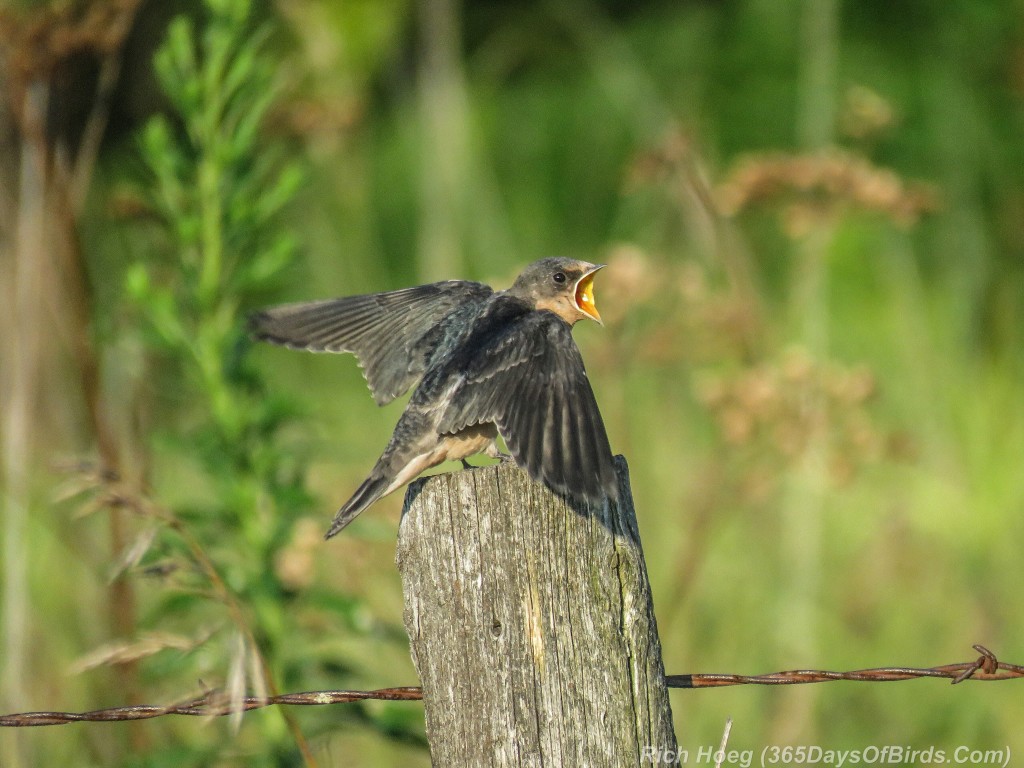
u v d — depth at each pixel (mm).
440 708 5910
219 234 8992
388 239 23891
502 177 24609
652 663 5926
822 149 12961
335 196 15336
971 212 18188
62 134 10477
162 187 9227
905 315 17203
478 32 26094
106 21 10320
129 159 10125
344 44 19578
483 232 16891
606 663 5820
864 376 11227
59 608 10594
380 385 7703
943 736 10852
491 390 6602
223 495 8758
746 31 24234
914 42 22656
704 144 19469
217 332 8875
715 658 11391
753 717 10836
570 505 5832
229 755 8242
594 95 25078
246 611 8484
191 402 9789
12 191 11305
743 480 11477
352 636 8781
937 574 12305
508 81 26484
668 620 11109
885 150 21453
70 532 10961
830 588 12336
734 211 12469
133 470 10352
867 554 12492
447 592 5855
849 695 11242
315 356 16734
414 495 5926
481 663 5812
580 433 6082
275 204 9125
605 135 24641
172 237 9477
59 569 11086
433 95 16484
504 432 6285
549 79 26406
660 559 12195
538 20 25875
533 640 5789
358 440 13344
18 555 9750
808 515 11836
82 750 9703
